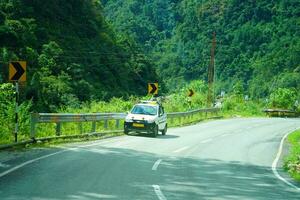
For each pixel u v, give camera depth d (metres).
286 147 25.03
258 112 64.06
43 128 22.75
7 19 74.94
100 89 77.81
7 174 11.86
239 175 14.44
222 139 27.41
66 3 91.31
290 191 12.22
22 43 72.31
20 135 20.27
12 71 18.19
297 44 161.88
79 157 15.84
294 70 152.00
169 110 44.53
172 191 10.90
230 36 183.00
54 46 76.81
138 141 23.27
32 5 83.00
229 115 58.34
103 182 11.42
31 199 9.08
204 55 175.00
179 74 174.00
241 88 74.62
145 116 26.61
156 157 17.31
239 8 196.00
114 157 16.42
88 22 94.50
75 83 70.62
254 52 173.50
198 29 195.62
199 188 11.62
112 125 30.61
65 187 10.49
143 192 10.48
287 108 66.50
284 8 188.12
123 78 91.12
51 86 63.66
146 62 105.31
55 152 16.81
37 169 12.84
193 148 21.58
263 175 14.89
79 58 82.25
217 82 167.00
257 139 28.92
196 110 46.06
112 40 100.38
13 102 20.95
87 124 27.53
